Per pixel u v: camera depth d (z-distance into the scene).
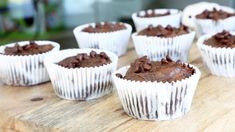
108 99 0.40
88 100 0.41
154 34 0.51
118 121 0.35
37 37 0.88
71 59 0.42
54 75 0.41
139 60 0.38
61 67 0.40
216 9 0.60
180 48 0.51
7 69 0.45
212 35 0.50
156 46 0.50
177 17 0.60
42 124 0.35
